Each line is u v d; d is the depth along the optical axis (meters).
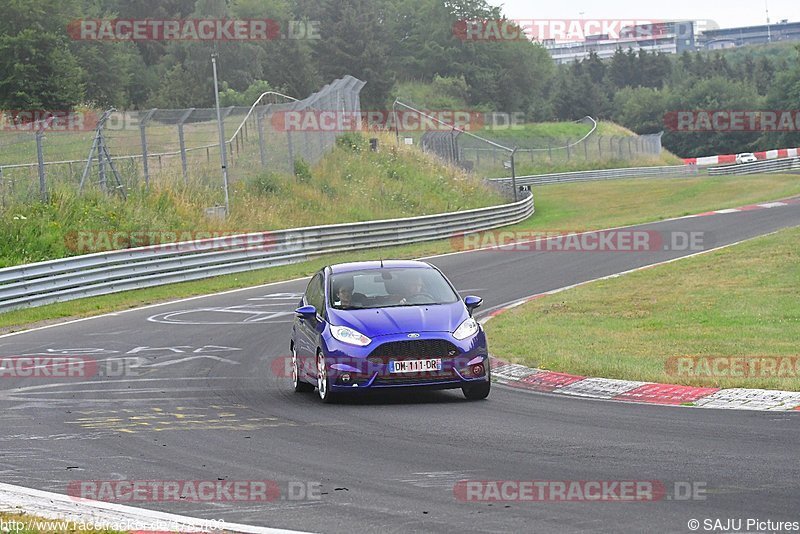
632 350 50.81
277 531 22.59
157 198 117.56
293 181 147.62
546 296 77.94
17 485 27.84
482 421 36.19
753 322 58.00
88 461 30.98
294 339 46.53
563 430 33.88
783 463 27.58
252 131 154.25
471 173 198.88
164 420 38.28
